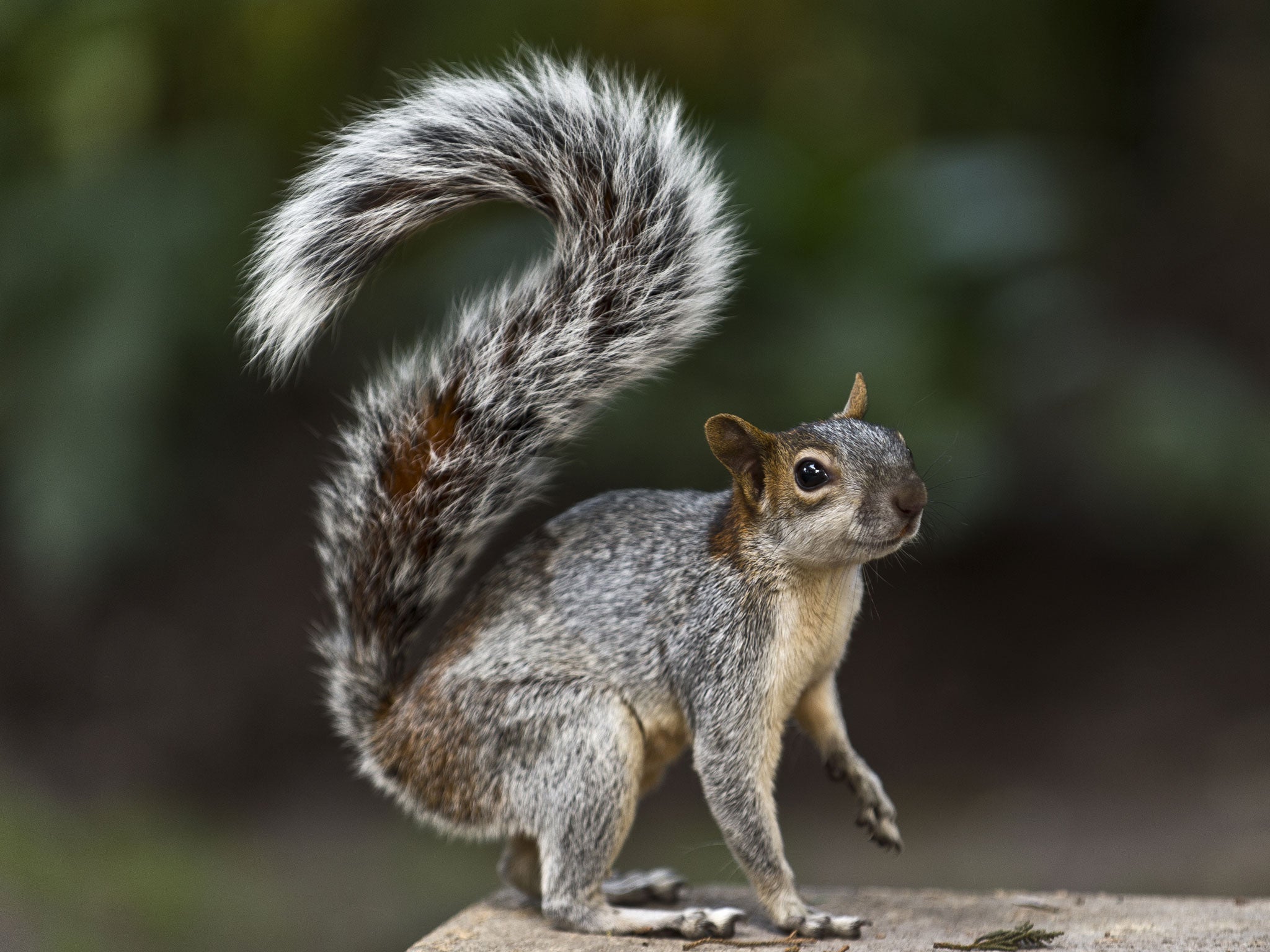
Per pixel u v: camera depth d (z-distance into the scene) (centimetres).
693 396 1212
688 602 549
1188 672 1375
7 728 1416
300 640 1466
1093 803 1216
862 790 588
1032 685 1405
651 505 585
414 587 590
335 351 1443
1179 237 1600
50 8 1273
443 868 1196
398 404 589
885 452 521
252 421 1526
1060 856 1121
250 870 1185
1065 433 1406
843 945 530
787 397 1188
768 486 537
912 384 1166
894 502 511
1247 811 1145
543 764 554
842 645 564
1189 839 1120
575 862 550
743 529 546
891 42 1464
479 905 609
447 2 1287
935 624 1488
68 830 1212
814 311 1212
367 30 1298
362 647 596
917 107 1470
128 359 1214
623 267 573
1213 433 1266
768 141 1299
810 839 1215
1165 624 1441
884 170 1316
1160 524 1390
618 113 584
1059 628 1459
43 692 1463
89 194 1273
